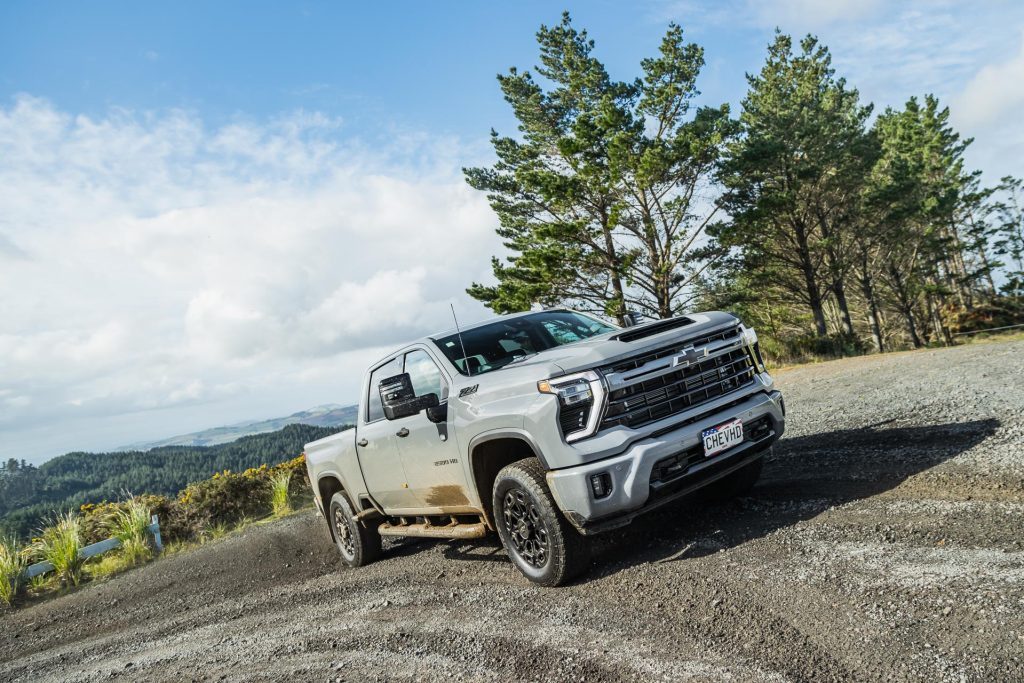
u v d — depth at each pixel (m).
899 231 35.56
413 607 4.84
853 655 2.59
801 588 3.30
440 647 3.84
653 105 27.92
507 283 27.33
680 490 4.17
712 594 3.52
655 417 4.17
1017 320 41.00
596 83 27.25
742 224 28.55
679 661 2.90
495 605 4.36
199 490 13.30
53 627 7.79
